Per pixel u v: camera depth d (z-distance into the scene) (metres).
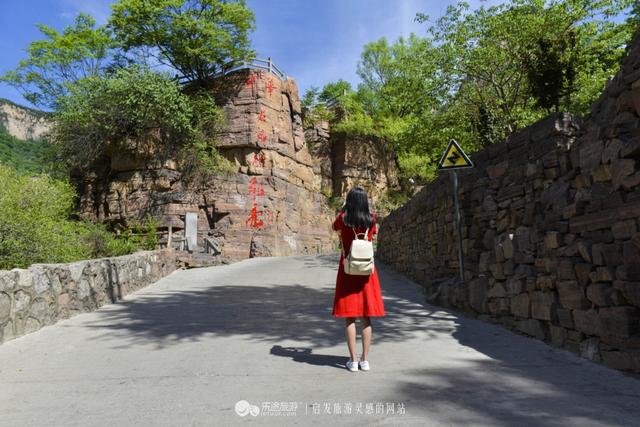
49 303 6.34
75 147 24.05
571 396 3.16
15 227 8.35
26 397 3.38
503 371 3.84
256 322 6.30
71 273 7.04
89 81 24.00
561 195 4.85
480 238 7.33
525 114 14.54
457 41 15.51
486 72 15.56
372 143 37.19
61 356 4.64
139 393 3.42
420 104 17.78
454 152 7.24
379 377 3.73
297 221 29.41
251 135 26.30
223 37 25.66
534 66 12.34
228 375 3.86
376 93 36.47
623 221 3.81
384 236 17.67
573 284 4.33
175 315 6.96
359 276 4.04
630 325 3.60
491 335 5.32
